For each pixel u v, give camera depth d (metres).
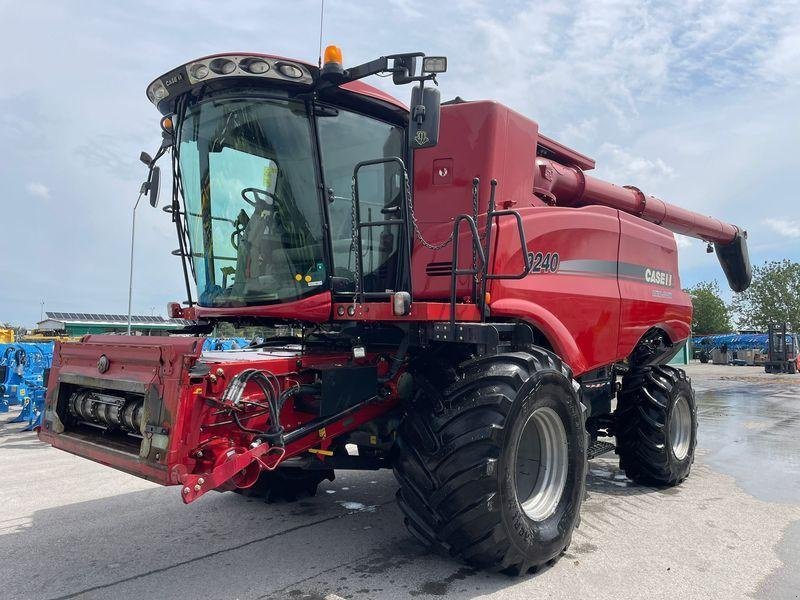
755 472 6.35
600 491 5.55
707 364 38.38
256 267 3.95
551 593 3.28
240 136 3.92
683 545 4.07
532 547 3.43
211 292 4.20
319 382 3.74
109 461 3.22
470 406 3.38
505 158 4.34
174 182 4.41
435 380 3.70
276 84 3.75
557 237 4.73
